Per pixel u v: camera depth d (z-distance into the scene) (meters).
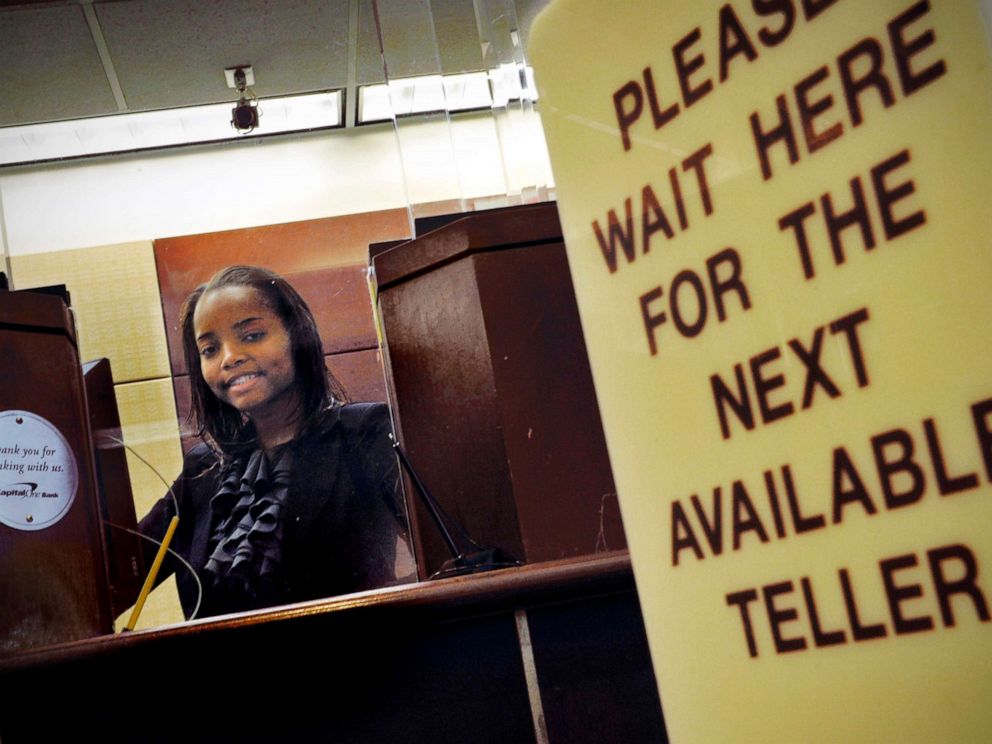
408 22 2.76
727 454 0.50
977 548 0.42
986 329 0.42
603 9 0.54
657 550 0.54
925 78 0.43
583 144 0.56
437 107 2.80
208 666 1.24
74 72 2.86
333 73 3.03
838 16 0.45
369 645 1.29
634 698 1.31
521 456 1.55
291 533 2.45
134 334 2.78
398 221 3.15
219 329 2.76
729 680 0.51
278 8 2.71
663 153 0.52
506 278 1.61
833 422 0.46
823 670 0.47
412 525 1.73
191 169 3.21
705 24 0.50
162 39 2.77
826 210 0.46
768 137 0.48
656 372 0.53
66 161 3.15
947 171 0.43
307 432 2.58
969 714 0.43
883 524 0.45
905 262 0.44
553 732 1.29
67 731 1.23
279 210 3.22
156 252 2.92
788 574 0.48
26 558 1.44
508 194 2.19
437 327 1.66
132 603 1.88
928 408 0.43
